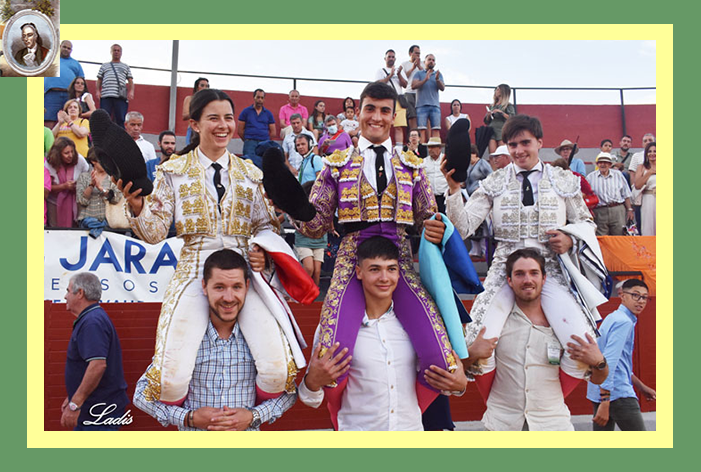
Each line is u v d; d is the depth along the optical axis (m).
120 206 5.35
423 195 4.07
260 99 6.40
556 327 4.25
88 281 4.44
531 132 4.41
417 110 6.18
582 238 4.29
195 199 3.80
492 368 4.31
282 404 3.85
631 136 6.92
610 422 5.02
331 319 3.76
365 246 3.75
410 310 3.88
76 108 6.03
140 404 3.75
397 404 3.88
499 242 4.49
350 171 3.93
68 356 4.45
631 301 4.97
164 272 5.30
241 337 3.84
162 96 6.62
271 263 3.94
